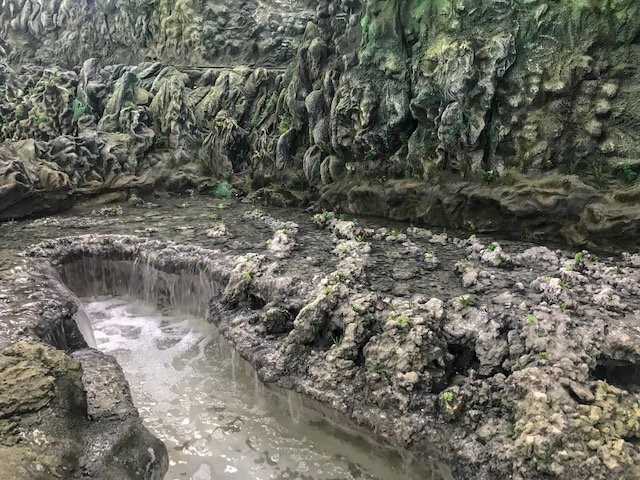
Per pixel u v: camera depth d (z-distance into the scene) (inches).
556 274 407.8
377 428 301.7
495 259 435.8
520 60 500.4
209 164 799.7
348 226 538.9
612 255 445.1
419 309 348.8
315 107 663.1
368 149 613.0
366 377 322.7
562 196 471.5
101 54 966.4
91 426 275.7
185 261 484.7
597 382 280.8
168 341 452.4
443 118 530.3
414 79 569.0
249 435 341.7
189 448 331.9
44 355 278.8
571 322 319.6
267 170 743.7
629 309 340.8
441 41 538.9
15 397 252.8
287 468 315.0
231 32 858.8
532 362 297.4
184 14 866.8
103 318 492.4
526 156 501.0
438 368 317.4
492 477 257.6
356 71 607.8
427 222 569.6
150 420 357.1
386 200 594.6
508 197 502.6
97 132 781.3
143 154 787.4
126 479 249.6
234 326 400.2
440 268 440.1
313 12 813.9
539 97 494.6
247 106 802.2
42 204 651.5
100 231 574.2
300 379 341.7
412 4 563.5
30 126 792.3
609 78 467.5
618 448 242.7
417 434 289.7
